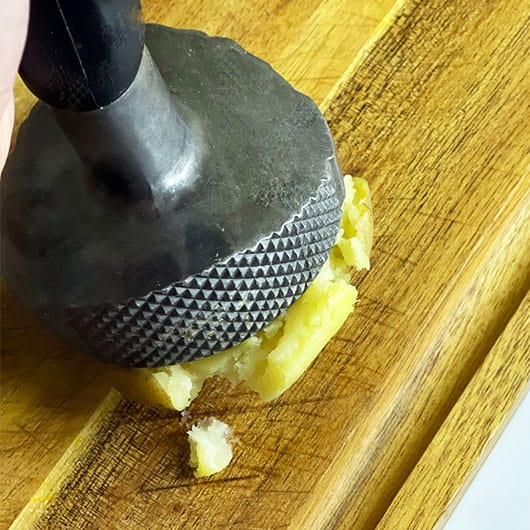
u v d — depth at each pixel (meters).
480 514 0.30
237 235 0.23
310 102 0.25
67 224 0.24
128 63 0.21
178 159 0.23
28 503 0.26
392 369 0.26
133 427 0.26
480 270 0.27
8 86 0.18
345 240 0.26
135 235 0.24
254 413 0.26
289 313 0.25
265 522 0.25
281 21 0.30
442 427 0.26
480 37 0.30
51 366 0.27
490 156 0.28
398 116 0.29
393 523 0.25
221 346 0.25
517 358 0.26
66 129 0.22
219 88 0.25
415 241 0.28
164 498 0.26
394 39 0.30
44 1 0.19
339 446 0.26
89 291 0.24
